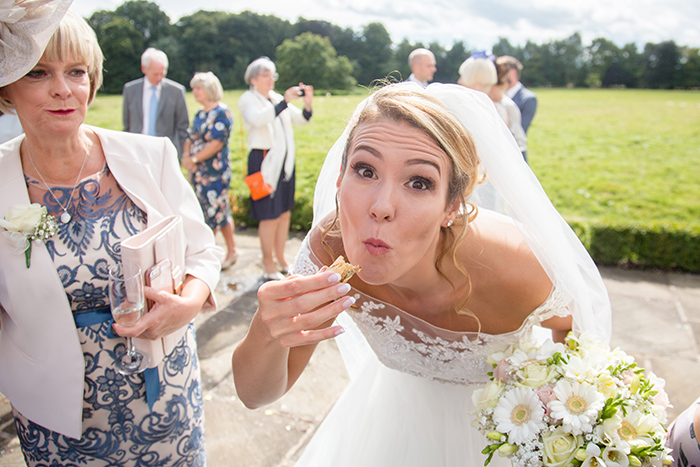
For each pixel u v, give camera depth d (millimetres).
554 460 1128
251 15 34531
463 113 1273
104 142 1574
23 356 1484
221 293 4398
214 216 4809
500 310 1481
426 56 5578
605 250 5473
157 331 1467
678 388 3238
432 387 1712
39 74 1356
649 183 10570
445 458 1695
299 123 4707
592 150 15188
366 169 1122
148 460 1603
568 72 51656
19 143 1508
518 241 1455
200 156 4637
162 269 1479
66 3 1228
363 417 1867
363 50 39031
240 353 1358
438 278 1414
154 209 1591
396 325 1569
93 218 1509
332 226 1486
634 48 51219
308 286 1038
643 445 1112
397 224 1097
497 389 1264
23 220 1380
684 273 5297
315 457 1958
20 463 2449
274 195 4508
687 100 34062
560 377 1233
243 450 2629
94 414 1518
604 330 1590
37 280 1418
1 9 1179
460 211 1341
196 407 1724
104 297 1513
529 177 1379
